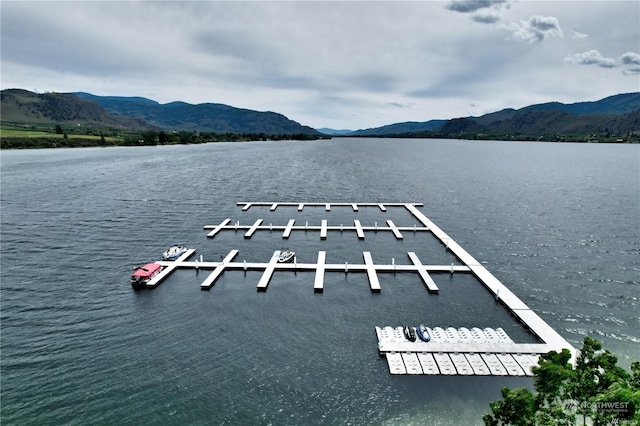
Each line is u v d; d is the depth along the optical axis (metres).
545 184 147.38
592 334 47.38
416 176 171.62
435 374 39.34
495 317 50.75
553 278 62.69
